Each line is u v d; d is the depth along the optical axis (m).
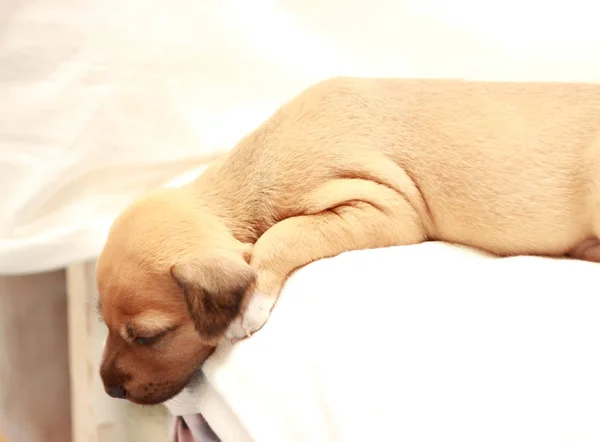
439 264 0.40
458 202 0.43
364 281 0.38
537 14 0.51
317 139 0.43
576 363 0.34
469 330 0.35
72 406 0.54
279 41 0.51
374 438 0.34
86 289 0.51
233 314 0.38
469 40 0.51
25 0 0.46
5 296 0.53
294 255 0.40
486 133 0.43
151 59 0.49
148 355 0.40
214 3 0.50
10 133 0.47
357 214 0.42
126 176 0.50
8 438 0.54
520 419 0.33
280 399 0.36
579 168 0.42
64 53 0.47
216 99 0.51
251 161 0.43
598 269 0.39
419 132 0.44
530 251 0.43
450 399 0.33
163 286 0.39
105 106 0.48
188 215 0.41
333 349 0.36
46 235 0.48
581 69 0.50
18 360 0.54
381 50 0.52
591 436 0.32
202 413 0.40
